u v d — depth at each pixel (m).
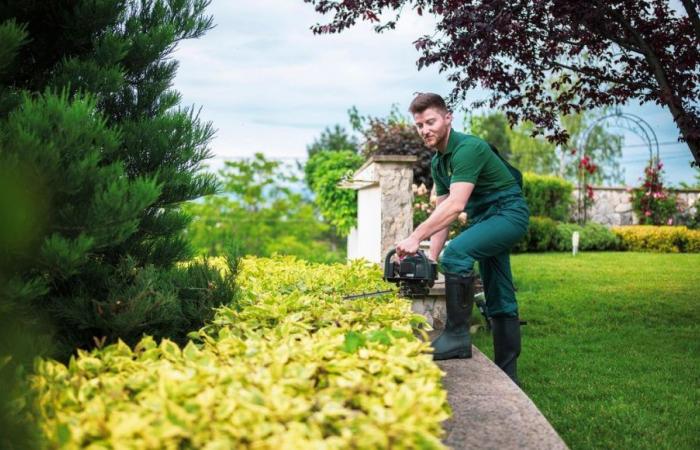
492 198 3.54
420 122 3.43
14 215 1.93
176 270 3.04
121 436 1.49
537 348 5.52
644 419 3.66
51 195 2.10
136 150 2.82
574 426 3.59
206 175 3.04
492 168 3.50
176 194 2.96
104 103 2.94
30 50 2.70
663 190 17.39
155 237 3.01
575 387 4.35
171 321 2.77
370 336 2.43
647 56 5.80
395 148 11.48
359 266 4.77
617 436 3.44
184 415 1.54
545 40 6.09
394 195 5.71
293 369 1.96
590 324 6.62
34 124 2.05
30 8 2.56
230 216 15.29
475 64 6.05
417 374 2.07
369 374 2.06
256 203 15.62
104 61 2.68
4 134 2.07
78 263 2.09
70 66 2.55
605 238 15.45
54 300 2.52
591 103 6.73
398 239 5.72
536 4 5.57
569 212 17.92
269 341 2.54
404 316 3.06
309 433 1.57
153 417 1.58
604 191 18.16
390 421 1.61
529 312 7.13
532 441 2.26
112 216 2.13
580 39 6.19
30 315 2.24
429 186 11.45
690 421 3.63
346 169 12.66
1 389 1.72
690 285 8.94
